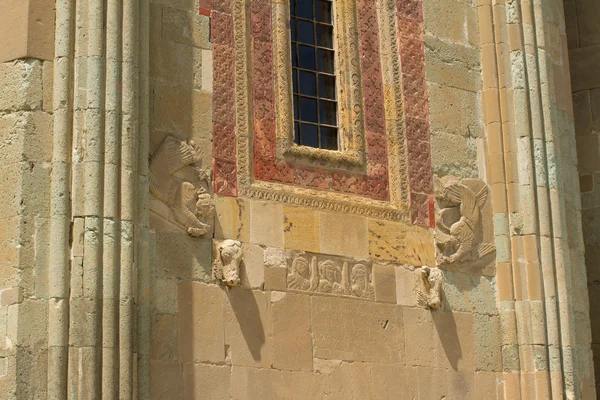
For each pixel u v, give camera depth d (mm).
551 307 47375
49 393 36750
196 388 40219
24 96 38844
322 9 47094
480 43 50188
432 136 47719
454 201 47438
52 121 38969
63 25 39562
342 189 45188
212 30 43656
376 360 44125
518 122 49125
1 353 37219
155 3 42438
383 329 44594
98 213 38188
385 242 45438
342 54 46625
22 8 39625
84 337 37188
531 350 47000
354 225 44906
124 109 39406
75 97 39062
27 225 37875
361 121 46156
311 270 43594
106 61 39500
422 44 48531
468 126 48812
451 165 47906
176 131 41906
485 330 47062
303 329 42875
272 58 44969
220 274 41594
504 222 48188
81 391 36781
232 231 42312
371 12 47781
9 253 37875
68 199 38312
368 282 44688
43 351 37156
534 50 50094
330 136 46000
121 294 38062
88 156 38531
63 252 37812
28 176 38250
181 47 42719
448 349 45938
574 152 50719
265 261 42688
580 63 55594
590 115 54938
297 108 45375
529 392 46656
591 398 47781
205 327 40875
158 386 39406
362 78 46719
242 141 43344
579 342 48031
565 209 49188
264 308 42219
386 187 46219
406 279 45625
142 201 39750
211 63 43375
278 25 45312
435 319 45938
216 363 40812
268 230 43031
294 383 42219
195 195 41688
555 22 51531
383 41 47688
